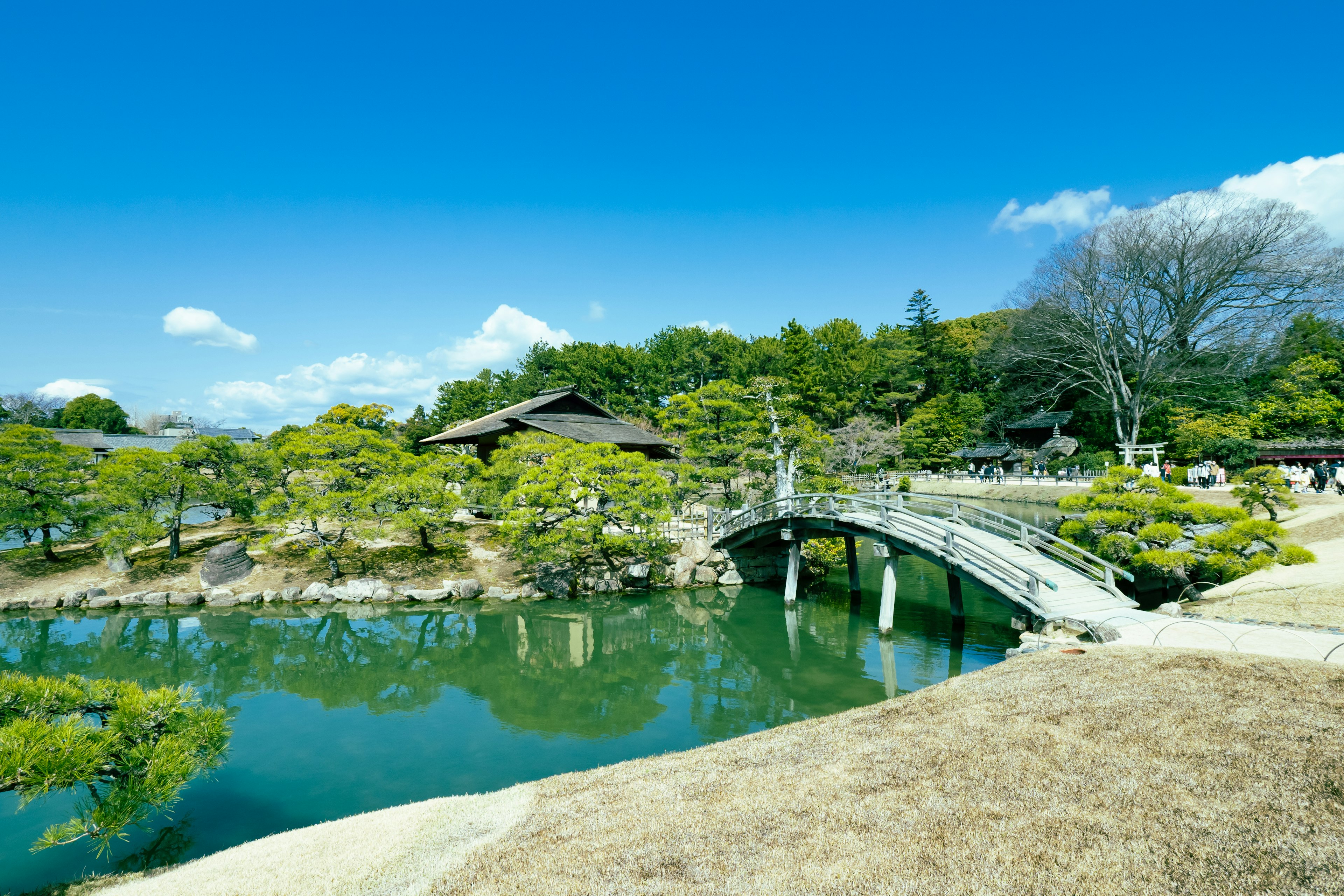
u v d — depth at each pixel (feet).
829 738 29.94
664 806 23.77
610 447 90.33
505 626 71.97
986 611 74.28
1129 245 136.77
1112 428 167.12
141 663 60.39
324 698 52.37
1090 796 20.52
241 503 90.33
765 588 86.94
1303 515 75.92
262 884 20.63
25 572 82.28
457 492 114.52
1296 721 24.02
